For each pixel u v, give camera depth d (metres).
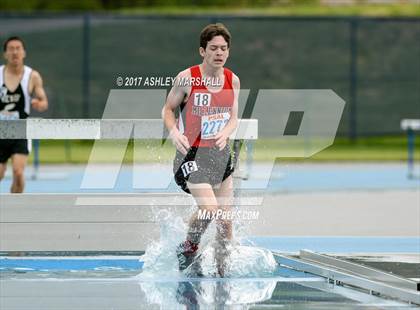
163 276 19.97
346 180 44.56
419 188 41.09
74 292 18.31
